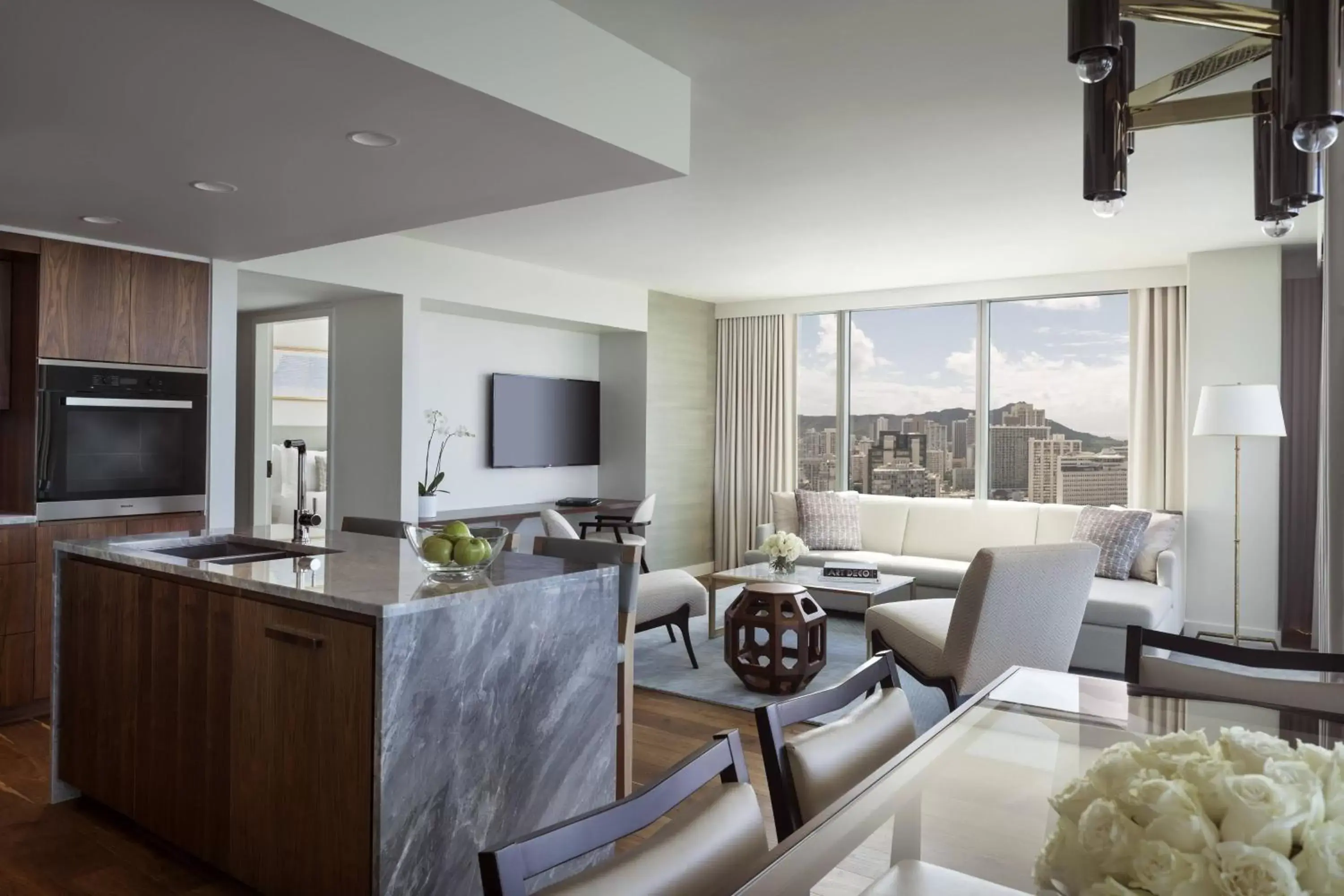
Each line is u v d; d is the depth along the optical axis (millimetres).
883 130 3754
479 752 2332
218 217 3883
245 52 2180
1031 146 3947
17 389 4285
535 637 2492
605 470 8148
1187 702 1859
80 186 3395
